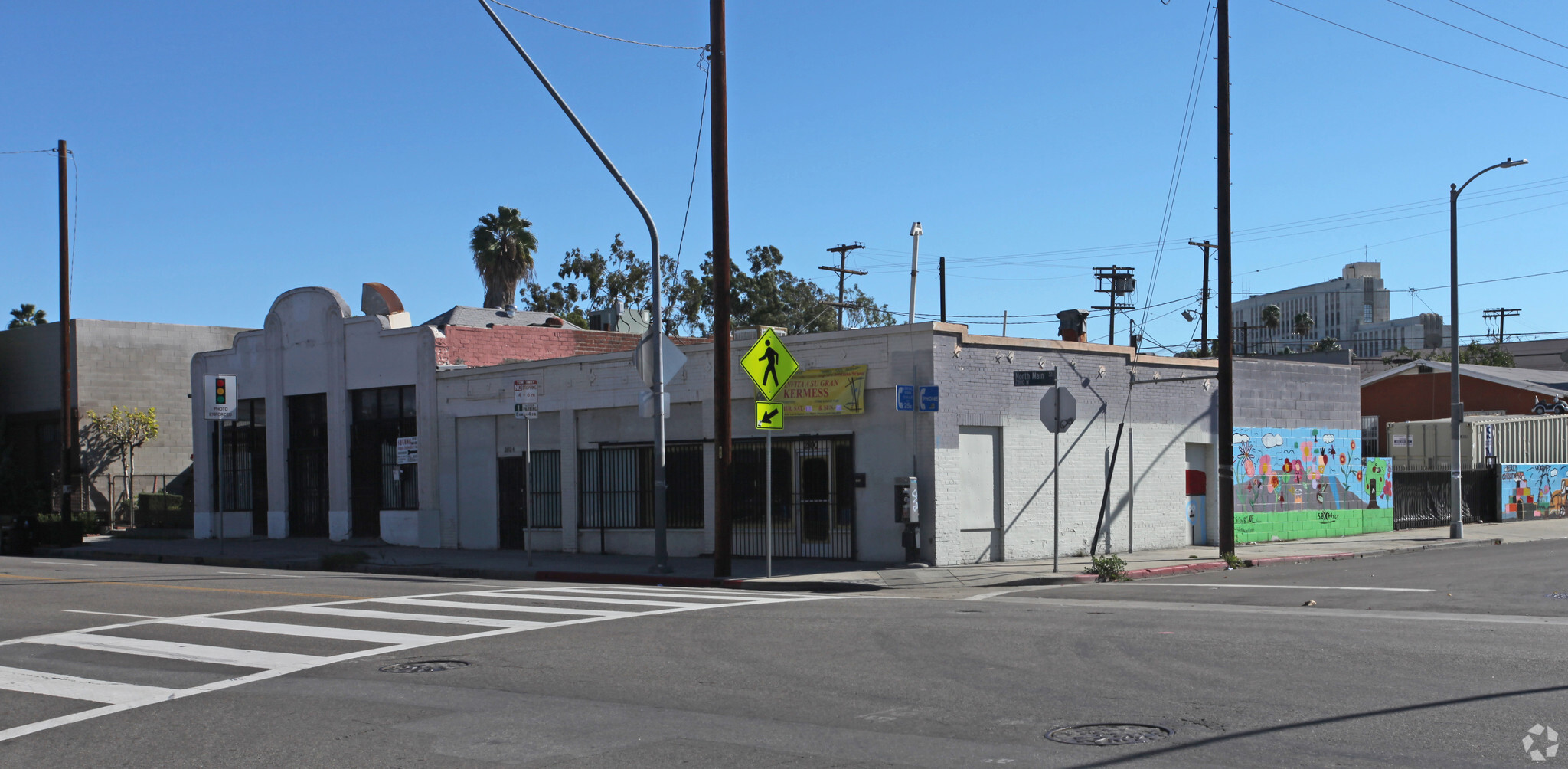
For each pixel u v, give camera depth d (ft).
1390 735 23.04
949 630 39.22
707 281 197.16
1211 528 83.15
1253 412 86.43
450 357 92.43
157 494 129.29
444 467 90.17
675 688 29.99
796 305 189.26
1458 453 92.27
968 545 67.62
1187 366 81.00
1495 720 24.09
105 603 52.90
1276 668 30.81
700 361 75.15
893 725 25.13
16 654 38.60
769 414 62.44
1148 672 30.55
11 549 104.06
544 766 22.72
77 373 131.03
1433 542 87.30
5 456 132.77
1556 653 32.53
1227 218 71.72
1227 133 71.51
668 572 65.82
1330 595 52.08
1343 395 95.14
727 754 23.20
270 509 103.91
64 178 109.50
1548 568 63.93
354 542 95.20
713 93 63.52
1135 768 21.13
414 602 50.70
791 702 27.89
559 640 38.55
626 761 22.93
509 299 184.85
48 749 25.58
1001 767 21.48
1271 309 272.72
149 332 137.39
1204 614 44.16
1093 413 75.15
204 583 63.21
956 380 67.15
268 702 29.63
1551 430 126.11
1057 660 32.76
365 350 96.53
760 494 72.49
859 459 68.33
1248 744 22.56
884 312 193.88
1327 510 92.94
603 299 196.54
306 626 43.29
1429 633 37.29
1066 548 72.84
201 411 110.93
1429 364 150.41
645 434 78.23
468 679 32.01
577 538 81.46
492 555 82.33
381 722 26.94
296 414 103.40
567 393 82.28
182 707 29.48
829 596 54.49
